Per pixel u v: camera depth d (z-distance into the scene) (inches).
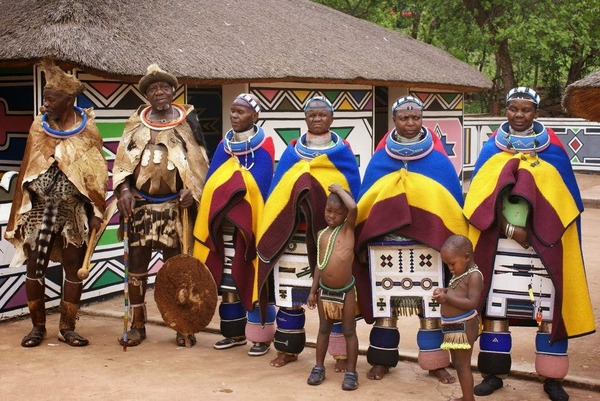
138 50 311.1
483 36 853.2
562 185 200.8
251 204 231.9
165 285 241.3
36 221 245.3
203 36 360.8
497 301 201.6
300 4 533.0
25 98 325.1
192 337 249.4
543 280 199.6
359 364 231.1
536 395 204.4
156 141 242.1
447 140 586.2
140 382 212.2
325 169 218.1
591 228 515.5
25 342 246.2
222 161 237.6
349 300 207.5
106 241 315.3
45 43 285.0
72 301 250.5
